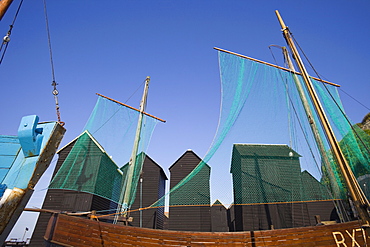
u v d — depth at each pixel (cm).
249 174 1269
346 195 938
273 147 1338
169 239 816
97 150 1291
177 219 1861
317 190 1185
